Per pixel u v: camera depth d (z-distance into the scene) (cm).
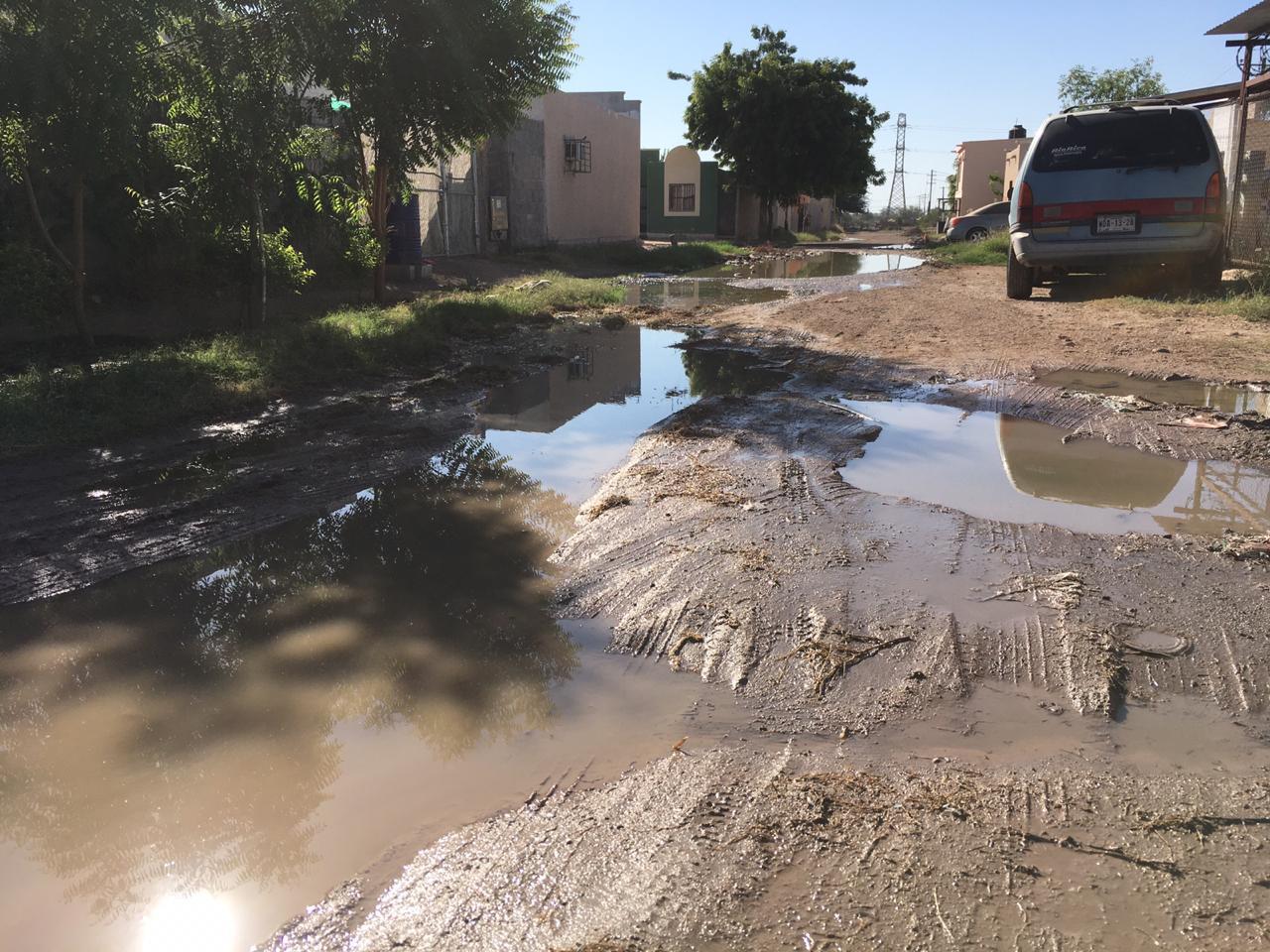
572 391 716
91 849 221
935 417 602
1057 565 360
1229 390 647
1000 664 291
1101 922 188
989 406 626
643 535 402
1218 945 181
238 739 264
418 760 254
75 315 864
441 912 197
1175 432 546
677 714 273
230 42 848
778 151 3900
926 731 260
